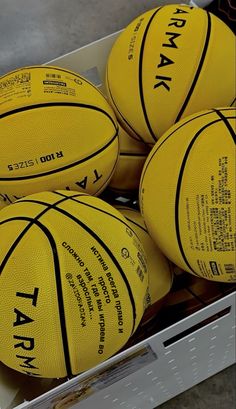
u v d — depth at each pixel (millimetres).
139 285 666
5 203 791
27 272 611
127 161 923
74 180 752
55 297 606
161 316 861
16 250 624
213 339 896
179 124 743
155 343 749
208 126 700
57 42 1427
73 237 629
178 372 956
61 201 670
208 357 974
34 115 719
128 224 716
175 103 792
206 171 667
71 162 737
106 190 970
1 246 635
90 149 746
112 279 630
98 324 626
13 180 736
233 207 647
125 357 722
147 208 737
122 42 837
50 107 725
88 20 1434
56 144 722
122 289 637
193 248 689
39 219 642
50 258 614
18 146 716
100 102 783
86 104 753
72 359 641
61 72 777
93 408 881
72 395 749
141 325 828
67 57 944
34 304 606
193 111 801
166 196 696
